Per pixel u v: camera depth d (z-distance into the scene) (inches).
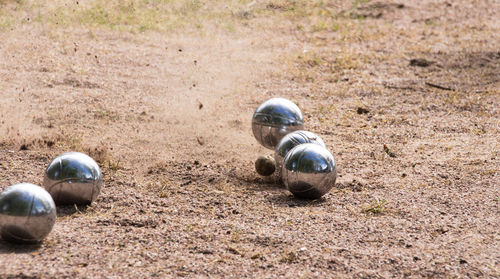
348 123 1107.3
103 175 783.1
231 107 1185.4
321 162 709.3
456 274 523.8
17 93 1163.9
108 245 561.0
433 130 1070.4
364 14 2108.8
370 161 890.1
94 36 1605.6
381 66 1539.1
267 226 628.4
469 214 677.9
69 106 1112.2
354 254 557.9
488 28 2009.1
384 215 673.6
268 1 1952.5
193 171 824.3
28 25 1611.7
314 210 685.3
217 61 1510.8
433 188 770.2
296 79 1406.3
